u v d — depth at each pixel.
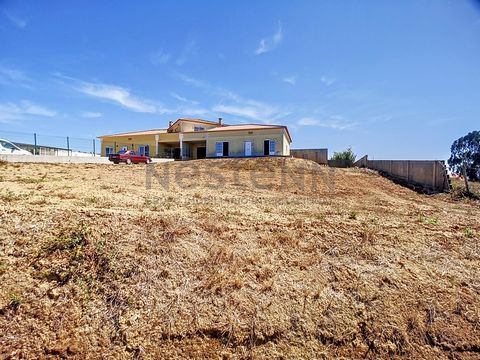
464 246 4.29
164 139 28.86
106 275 2.96
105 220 3.82
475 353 2.67
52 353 2.29
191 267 3.27
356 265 3.56
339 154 29.84
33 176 8.91
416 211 7.18
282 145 24.03
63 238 3.28
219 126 31.80
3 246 3.08
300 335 2.69
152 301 2.80
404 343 2.71
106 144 30.38
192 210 5.13
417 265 3.66
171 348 2.46
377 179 14.45
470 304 3.11
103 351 2.36
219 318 2.72
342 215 5.72
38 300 2.63
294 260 3.57
